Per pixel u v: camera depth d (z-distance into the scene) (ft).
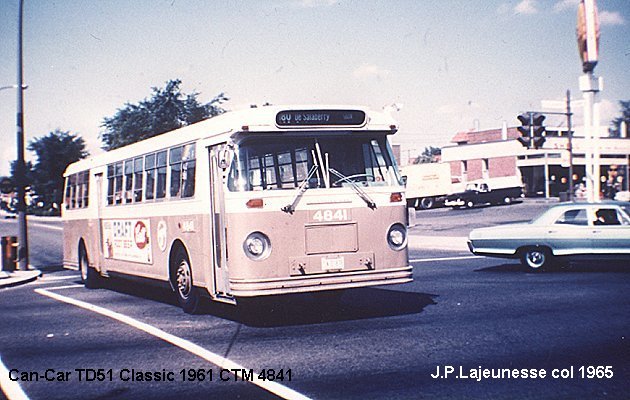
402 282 34.78
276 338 31.63
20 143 79.82
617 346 27.81
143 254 47.01
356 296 45.85
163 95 168.55
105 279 65.57
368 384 23.09
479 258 74.43
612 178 227.61
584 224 54.95
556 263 62.59
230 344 30.68
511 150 249.34
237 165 33.12
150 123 167.32
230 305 43.86
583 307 37.81
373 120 35.24
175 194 41.45
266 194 32.86
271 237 32.71
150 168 45.83
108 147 170.81
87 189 59.67
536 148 74.38
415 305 40.52
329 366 25.77
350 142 34.99
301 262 32.96
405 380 23.44
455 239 98.99
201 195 37.55
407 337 30.68
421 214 184.85
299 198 33.27
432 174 203.00
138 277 48.57
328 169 34.17
